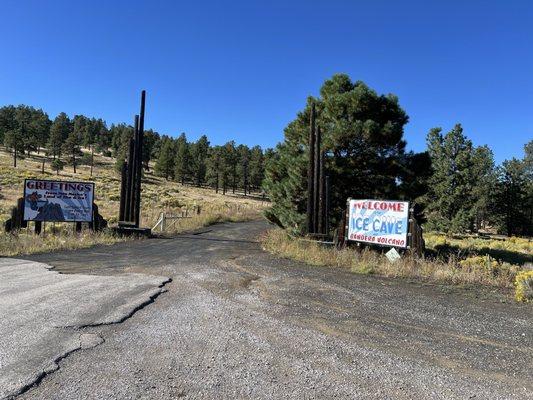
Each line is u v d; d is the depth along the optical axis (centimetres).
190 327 612
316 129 1838
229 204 6762
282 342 561
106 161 12912
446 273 1112
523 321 703
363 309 757
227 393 408
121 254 1478
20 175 7244
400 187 1967
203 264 1270
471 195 4616
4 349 501
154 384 423
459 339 596
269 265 1290
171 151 11844
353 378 451
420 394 418
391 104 1928
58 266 1173
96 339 547
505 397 416
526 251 2547
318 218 1838
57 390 405
